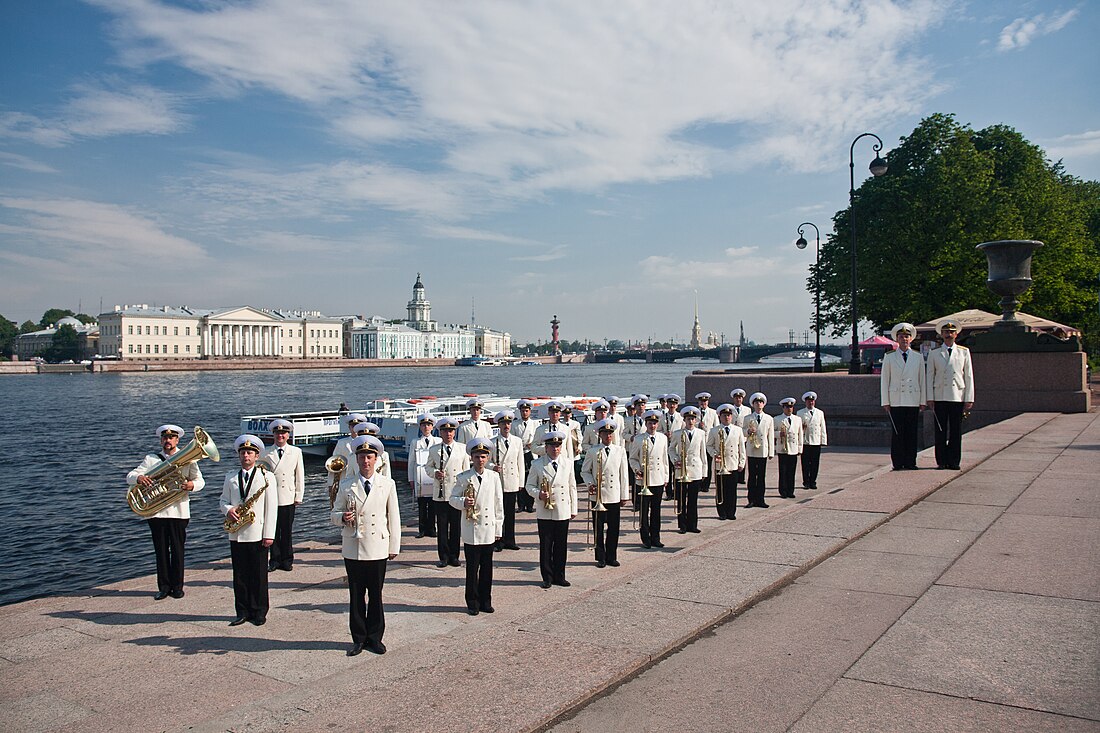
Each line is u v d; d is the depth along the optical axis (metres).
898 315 51.16
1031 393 26.64
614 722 6.20
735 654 7.44
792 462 19.47
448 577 12.80
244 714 6.63
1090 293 52.00
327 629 9.91
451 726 6.06
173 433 12.10
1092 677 6.55
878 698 6.37
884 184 51.31
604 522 13.16
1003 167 52.12
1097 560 9.57
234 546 10.21
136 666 8.71
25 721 7.30
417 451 16.88
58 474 40.28
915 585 9.07
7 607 11.31
